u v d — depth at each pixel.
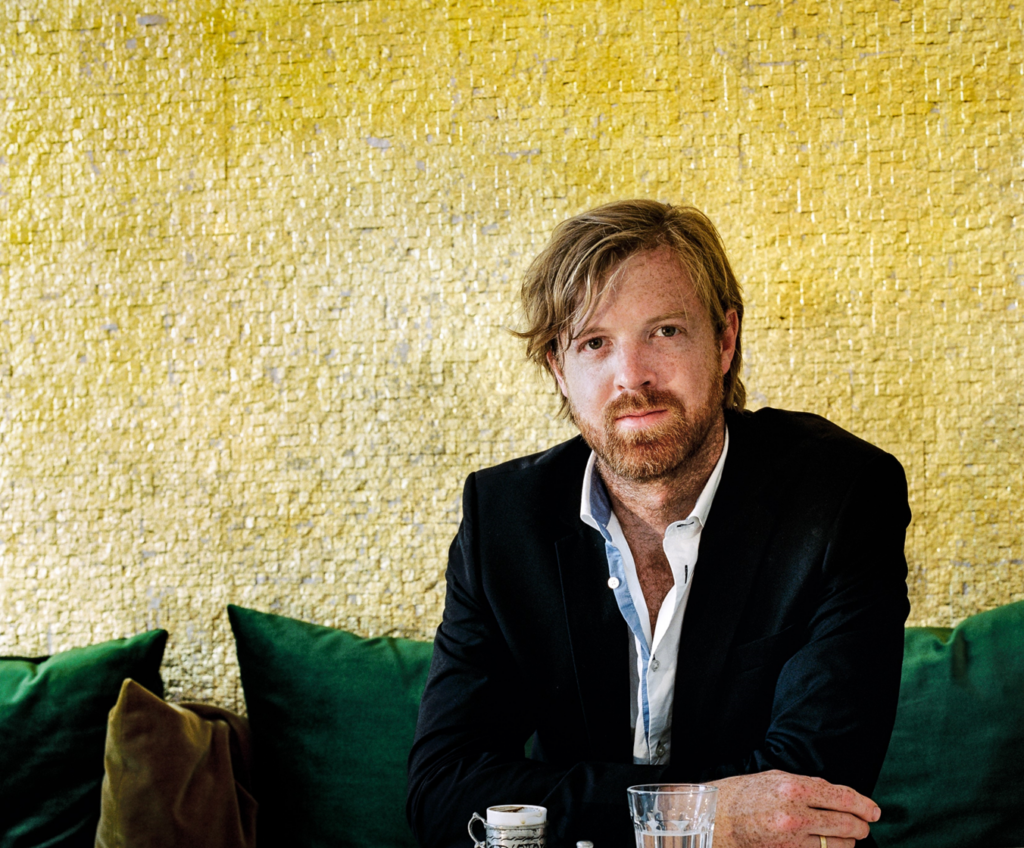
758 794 0.96
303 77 2.13
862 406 1.99
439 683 1.28
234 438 2.10
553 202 2.07
